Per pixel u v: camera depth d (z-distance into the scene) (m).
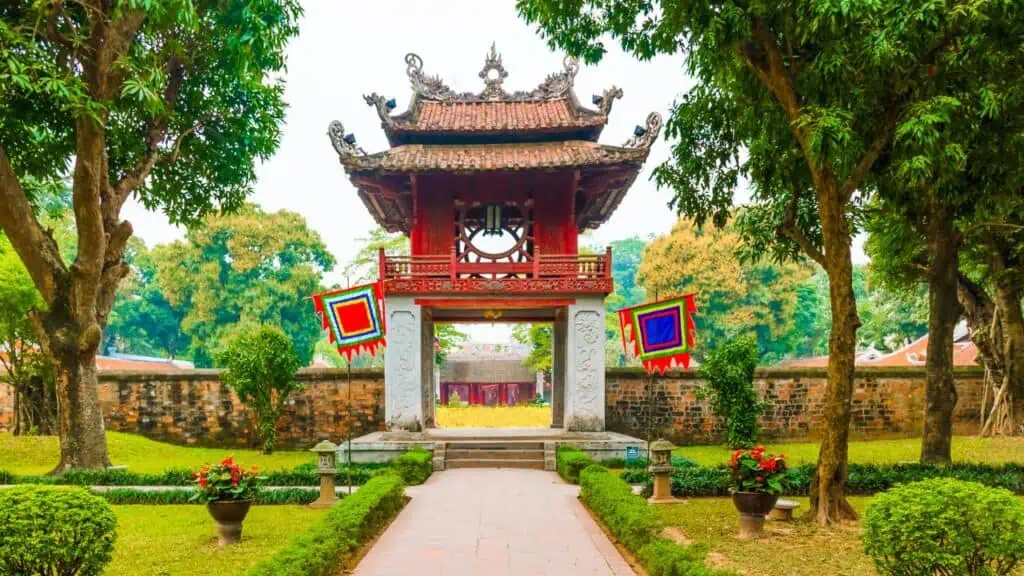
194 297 41.75
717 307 42.66
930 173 10.37
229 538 10.38
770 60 11.21
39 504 6.49
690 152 13.98
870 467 15.39
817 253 12.74
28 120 16.97
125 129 17.75
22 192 15.98
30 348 23.05
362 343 14.93
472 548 10.12
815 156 9.99
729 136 13.76
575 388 19.88
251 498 10.50
